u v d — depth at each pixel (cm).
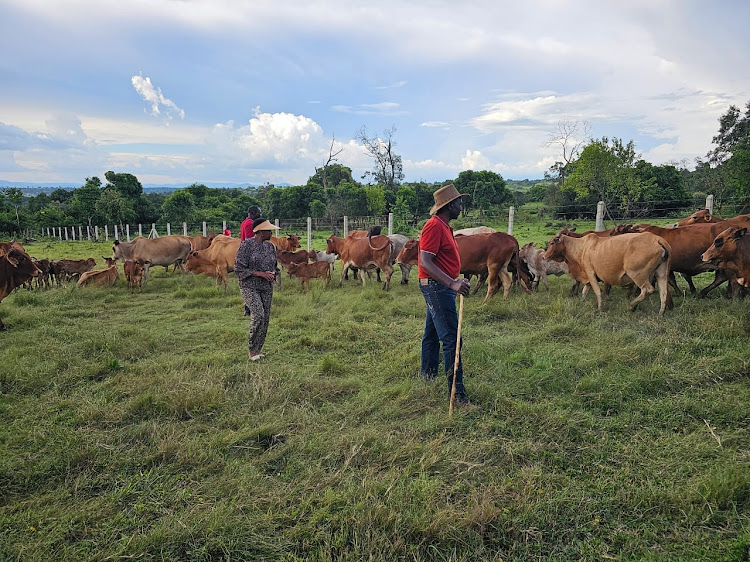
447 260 463
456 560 265
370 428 415
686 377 485
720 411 419
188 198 4653
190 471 359
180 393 473
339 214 4519
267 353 647
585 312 763
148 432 414
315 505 312
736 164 2448
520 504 306
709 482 310
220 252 1126
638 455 361
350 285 1227
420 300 954
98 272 1255
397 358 588
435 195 464
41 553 269
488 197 5134
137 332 739
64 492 333
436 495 320
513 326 739
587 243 807
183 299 1090
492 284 929
